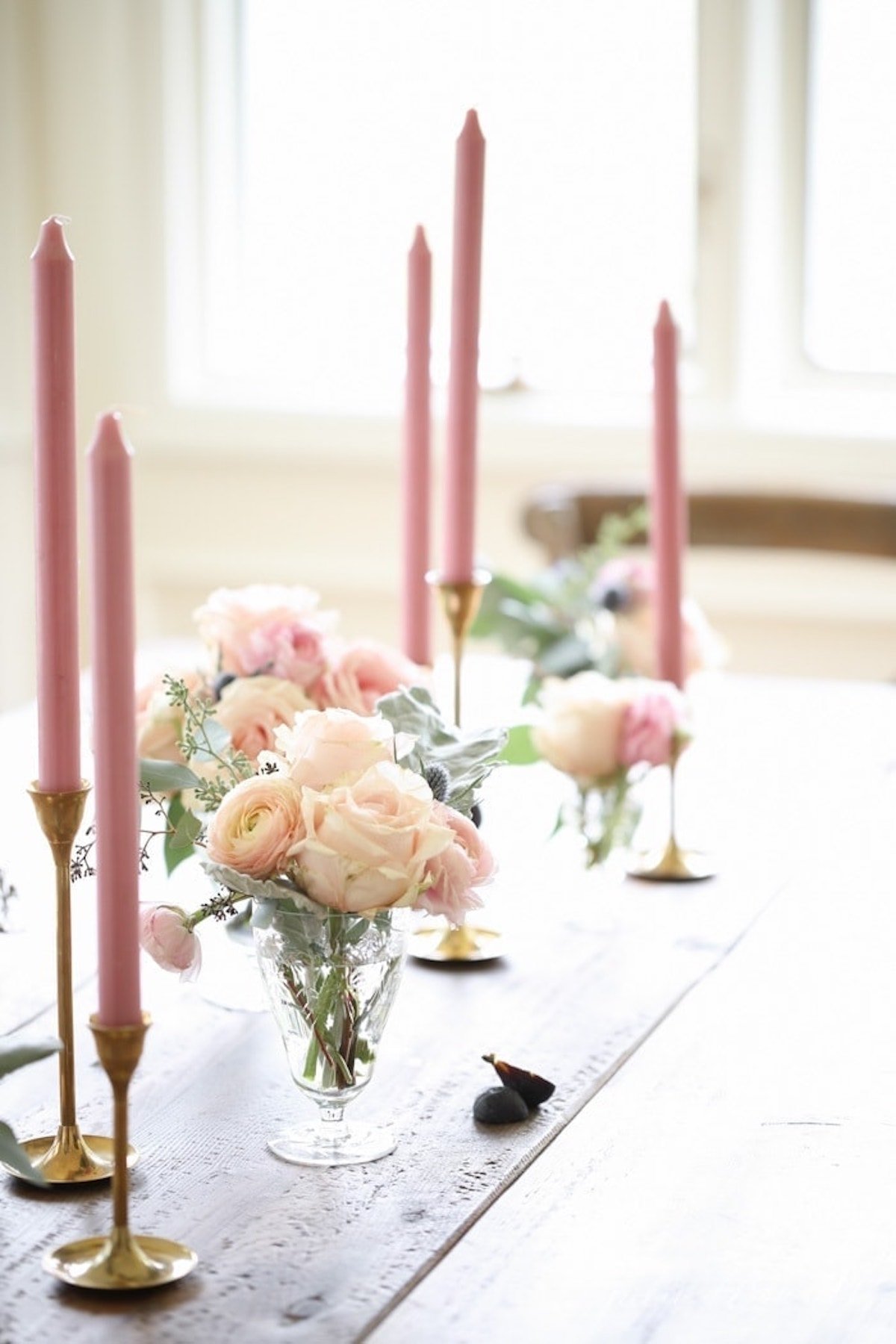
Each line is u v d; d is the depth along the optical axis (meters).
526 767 1.74
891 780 1.70
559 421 3.04
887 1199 0.86
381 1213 0.84
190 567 3.27
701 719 1.97
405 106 3.26
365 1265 0.79
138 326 3.25
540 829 1.53
